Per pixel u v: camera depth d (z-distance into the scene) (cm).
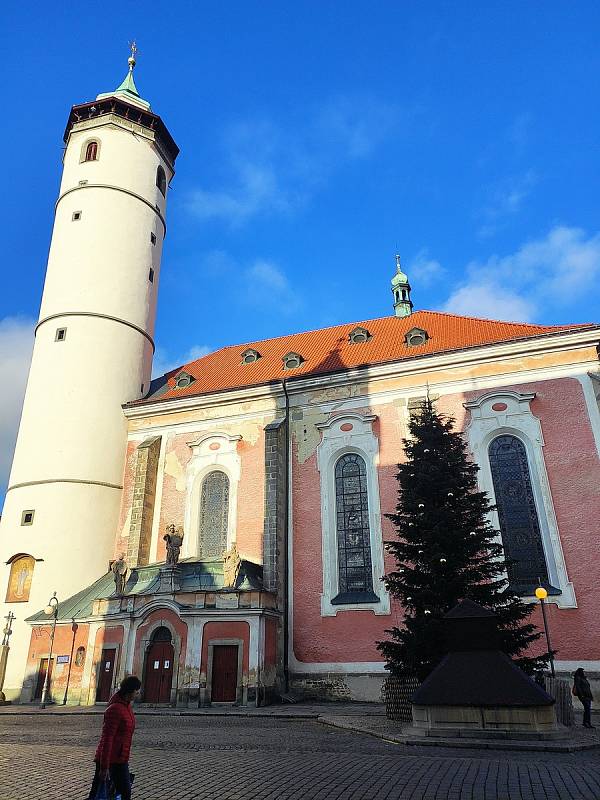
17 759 1223
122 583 2909
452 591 1878
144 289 4022
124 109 4281
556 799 841
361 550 2902
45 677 2883
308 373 3281
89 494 3372
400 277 4081
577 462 2669
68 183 4128
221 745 1421
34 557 3198
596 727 1786
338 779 988
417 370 3102
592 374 2775
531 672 1869
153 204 4250
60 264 3894
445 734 1434
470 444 2864
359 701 2627
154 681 2622
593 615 2427
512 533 2673
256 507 3161
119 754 746
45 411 3512
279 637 2778
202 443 3431
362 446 3070
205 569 2917
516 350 2933
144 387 3909
